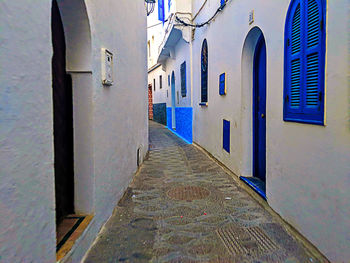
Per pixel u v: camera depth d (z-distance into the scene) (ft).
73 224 9.16
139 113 21.63
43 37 5.92
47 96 6.07
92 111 9.73
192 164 22.54
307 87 8.89
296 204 9.83
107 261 8.68
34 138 5.54
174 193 15.24
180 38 37.29
